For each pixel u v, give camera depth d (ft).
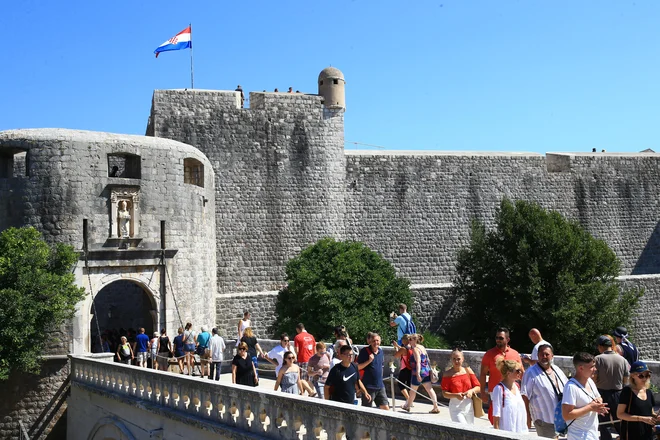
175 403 56.59
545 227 123.44
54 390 83.61
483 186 146.10
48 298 78.95
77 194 86.48
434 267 140.87
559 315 114.32
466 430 30.48
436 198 142.51
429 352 65.05
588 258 121.80
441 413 52.75
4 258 77.92
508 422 36.42
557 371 36.86
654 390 52.60
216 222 126.11
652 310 138.72
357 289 111.96
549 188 150.92
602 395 39.52
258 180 129.39
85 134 88.69
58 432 83.46
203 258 99.04
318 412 39.50
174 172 93.30
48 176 86.02
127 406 65.67
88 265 86.12
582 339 116.47
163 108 124.47
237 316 119.75
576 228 127.75
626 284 136.98
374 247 137.28
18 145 86.53
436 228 141.79
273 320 122.01
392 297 116.78
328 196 133.90
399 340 66.08
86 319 85.71
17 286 77.56
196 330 95.61
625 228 155.94
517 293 120.16
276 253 129.49
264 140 130.41
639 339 136.77
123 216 88.07
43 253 80.33
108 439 69.92
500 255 127.24
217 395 50.11
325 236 133.08
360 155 137.80
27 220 85.66
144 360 82.02
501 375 41.68
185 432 53.88
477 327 129.90
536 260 120.47
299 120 133.08
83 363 79.30
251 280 127.54
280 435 42.70
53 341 83.82
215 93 127.75
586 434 31.76
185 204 94.58
